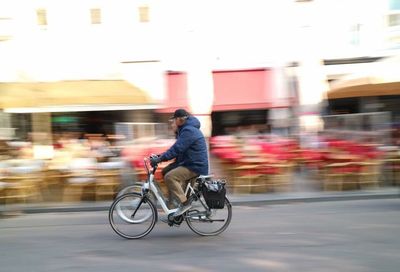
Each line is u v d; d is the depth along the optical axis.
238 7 14.48
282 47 14.59
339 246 5.98
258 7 14.55
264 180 9.84
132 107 10.18
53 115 13.88
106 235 6.87
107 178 9.45
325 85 14.59
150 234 6.83
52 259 5.70
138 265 5.40
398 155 10.06
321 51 14.63
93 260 5.63
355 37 14.69
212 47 14.41
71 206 8.95
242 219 7.71
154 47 14.40
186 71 14.21
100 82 10.61
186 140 6.54
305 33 14.59
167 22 14.42
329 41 14.66
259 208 8.69
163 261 5.54
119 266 5.38
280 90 14.27
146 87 13.59
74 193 9.48
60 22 14.32
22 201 9.34
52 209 8.79
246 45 14.50
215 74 14.20
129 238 6.60
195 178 6.70
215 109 13.91
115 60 14.18
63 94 10.03
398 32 14.66
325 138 10.73
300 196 9.30
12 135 13.72
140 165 9.33
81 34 14.40
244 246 6.09
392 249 5.81
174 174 6.58
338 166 9.75
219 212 6.71
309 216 7.81
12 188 9.13
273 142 10.12
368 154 9.79
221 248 6.02
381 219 7.45
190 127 6.62
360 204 8.79
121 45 14.41
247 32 14.52
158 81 13.74
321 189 9.95
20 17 14.09
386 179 10.15
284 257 5.57
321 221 7.40
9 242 6.59
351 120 12.29
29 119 13.82
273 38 14.58
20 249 6.19
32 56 13.98
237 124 15.04
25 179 9.19
